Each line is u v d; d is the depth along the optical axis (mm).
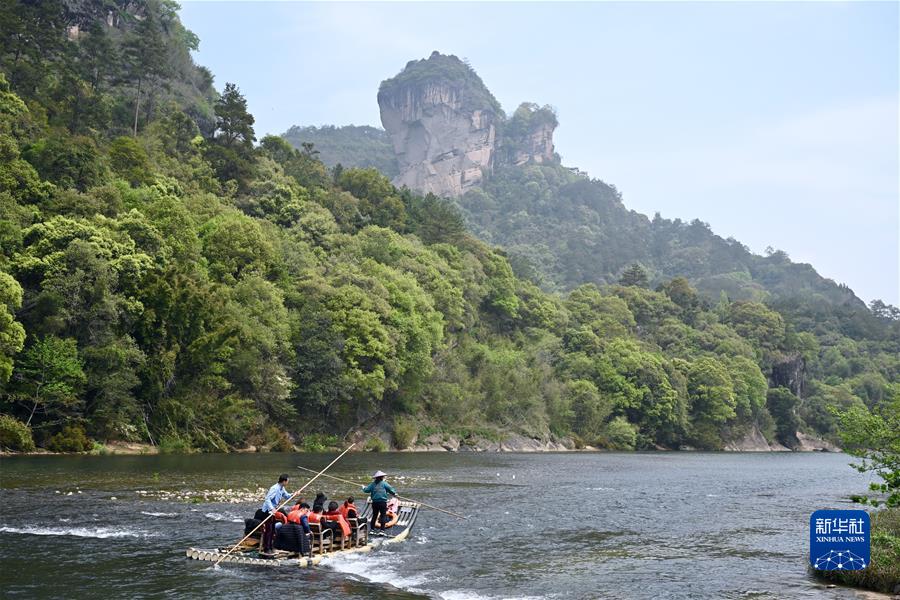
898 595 19859
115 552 23188
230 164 113250
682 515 35906
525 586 20609
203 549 23484
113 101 112812
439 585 20469
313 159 148125
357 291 87562
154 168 96312
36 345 56625
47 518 28781
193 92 141750
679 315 189125
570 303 164750
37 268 59250
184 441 65438
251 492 37969
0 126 74500
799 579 21812
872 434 22859
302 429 80750
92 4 132750
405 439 90250
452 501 38938
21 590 18578
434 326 99875
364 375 82938
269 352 74688
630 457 95375
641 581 21406
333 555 23547
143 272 65312
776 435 156625
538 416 110750
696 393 141000
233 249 83438
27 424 56250
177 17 158125
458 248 142500
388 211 137875
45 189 69625
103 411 60188
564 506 38094
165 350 65750
